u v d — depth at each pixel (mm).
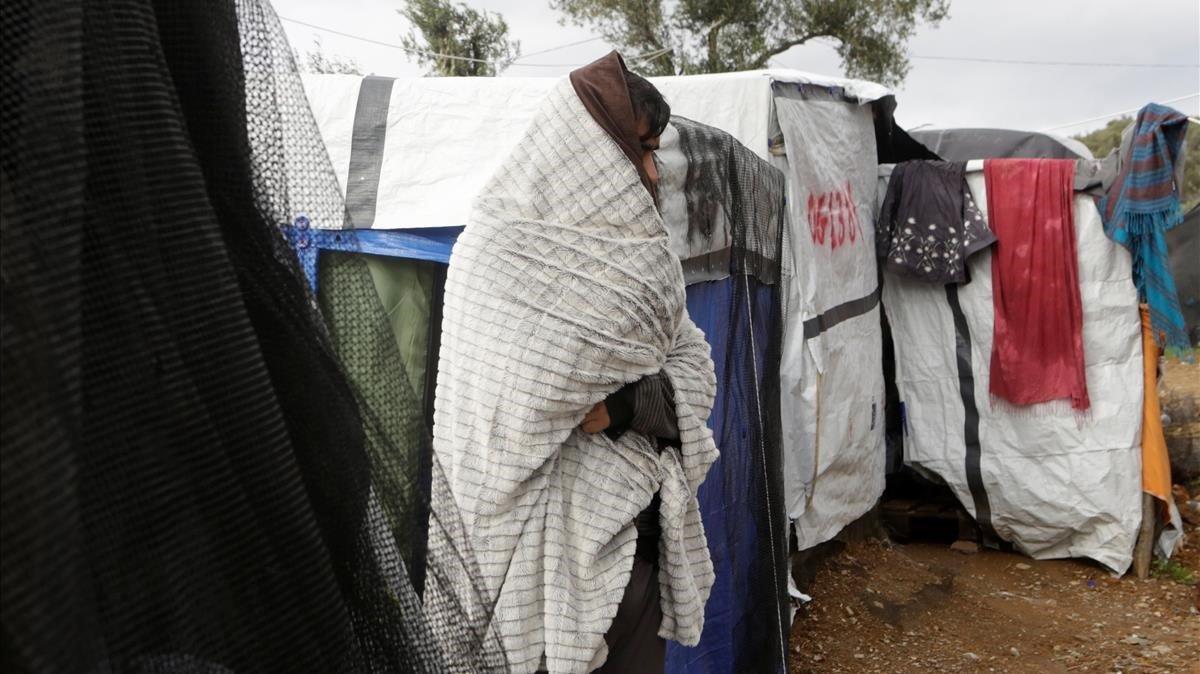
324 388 1187
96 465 889
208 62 1125
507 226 2193
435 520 1303
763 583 3629
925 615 5312
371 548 1216
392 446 1286
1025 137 9016
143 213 955
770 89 4348
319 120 3818
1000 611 5406
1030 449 6004
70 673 762
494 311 2152
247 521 1020
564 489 2191
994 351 5996
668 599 2305
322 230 1256
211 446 990
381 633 1208
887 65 19359
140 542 921
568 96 2248
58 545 769
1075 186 5754
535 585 2123
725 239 3562
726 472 3529
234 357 1027
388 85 3842
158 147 990
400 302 3684
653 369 2252
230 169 1145
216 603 997
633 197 2242
